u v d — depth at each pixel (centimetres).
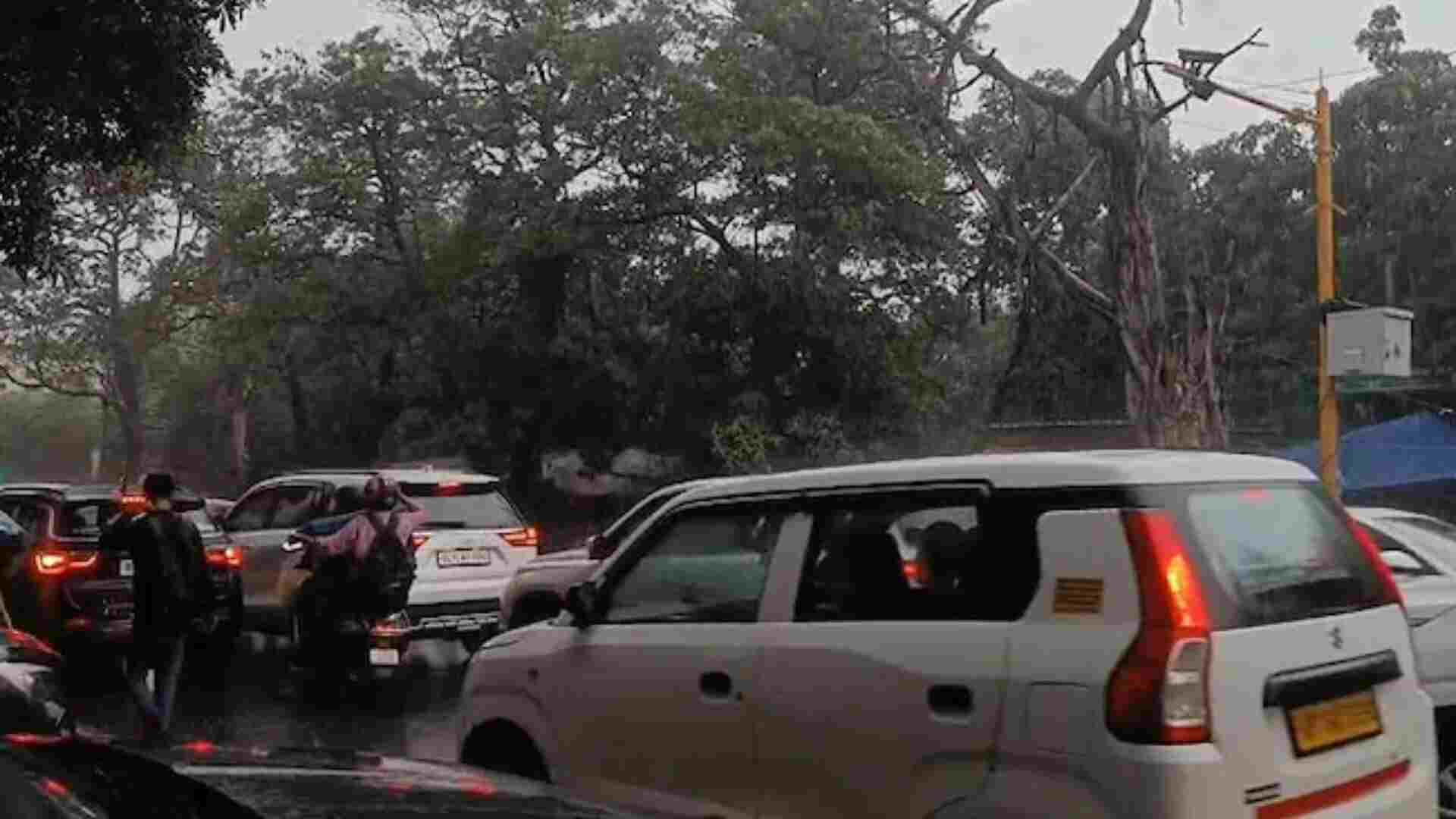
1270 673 423
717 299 2481
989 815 435
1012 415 2464
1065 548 436
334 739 997
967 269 2456
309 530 1237
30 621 1260
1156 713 403
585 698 568
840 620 493
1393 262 2750
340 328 2884
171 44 909
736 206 2383
